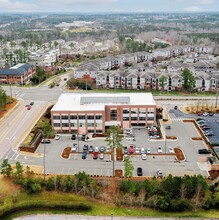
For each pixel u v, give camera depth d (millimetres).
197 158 102125
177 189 82812
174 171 94625
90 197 84375
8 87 188625
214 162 99250
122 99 127812
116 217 78250
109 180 88938
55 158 102375
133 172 93938
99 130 122062
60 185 86250
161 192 83250
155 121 126625
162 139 115875
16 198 83188
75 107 123250
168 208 79875
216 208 81375
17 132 120750
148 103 126500
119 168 96250
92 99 128375
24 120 133125
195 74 191125
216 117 138625
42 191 86125
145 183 84188
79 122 121125
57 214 79625
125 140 115062
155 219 77625
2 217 77938
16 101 158750
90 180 87250
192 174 92812
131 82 186750
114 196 84188
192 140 115000
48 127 117812
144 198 82125
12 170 91125
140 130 124688
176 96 169875
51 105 152625
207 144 110688
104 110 120312
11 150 106875
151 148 108938
